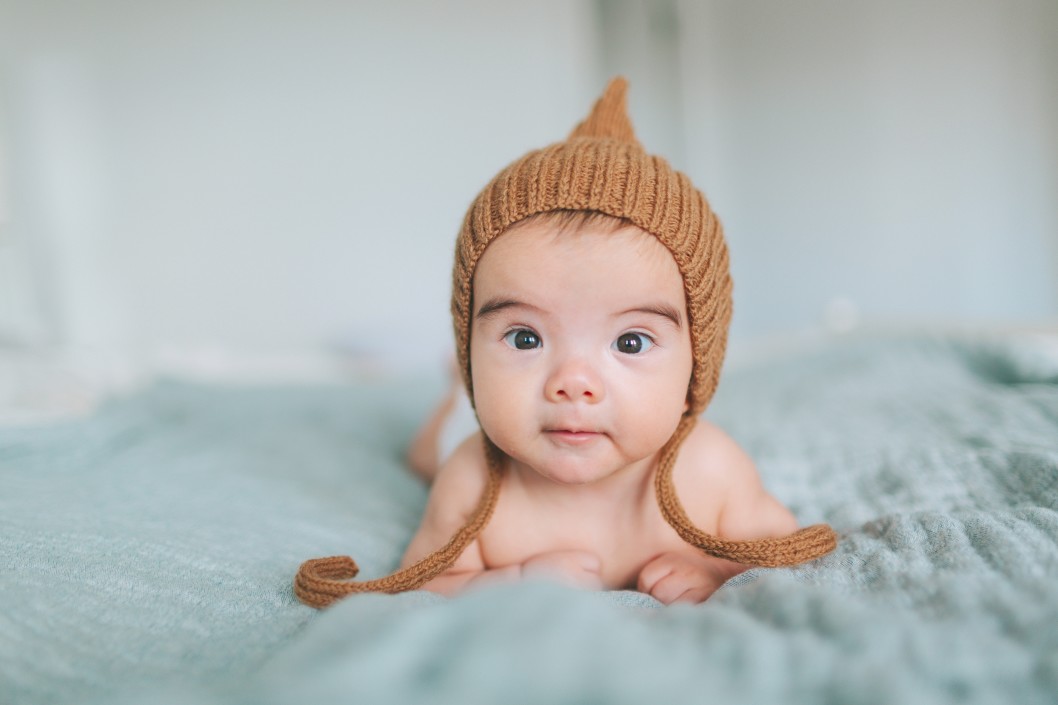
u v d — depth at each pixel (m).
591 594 0.75
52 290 2.54
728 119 3.75
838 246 3.52
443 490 0.94
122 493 1.10
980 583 0.63
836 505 1.02
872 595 0.65
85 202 2.59
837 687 0.46
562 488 0.89
